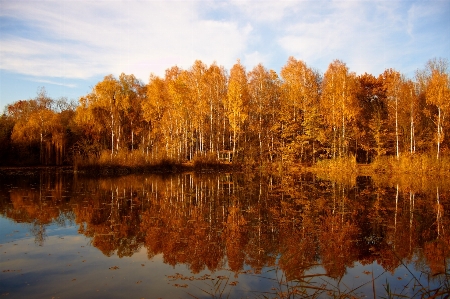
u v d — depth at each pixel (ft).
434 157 95.20
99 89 122.62
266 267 23.90
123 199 51.70
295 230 34.04
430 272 22.89
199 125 120.26
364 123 123.13
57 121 132.77
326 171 103.60
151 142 127.24
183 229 34.35
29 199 51.03
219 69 130.41
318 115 112.88
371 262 24.95
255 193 59.06
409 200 51.19
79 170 97.30
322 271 23.21
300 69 117.60
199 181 78.33
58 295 18.97
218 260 25.32
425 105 117.39
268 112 120.16
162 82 127.44
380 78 147.84
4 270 22.93
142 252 27.17
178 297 18.78
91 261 24.88
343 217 39.83
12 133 130.41
